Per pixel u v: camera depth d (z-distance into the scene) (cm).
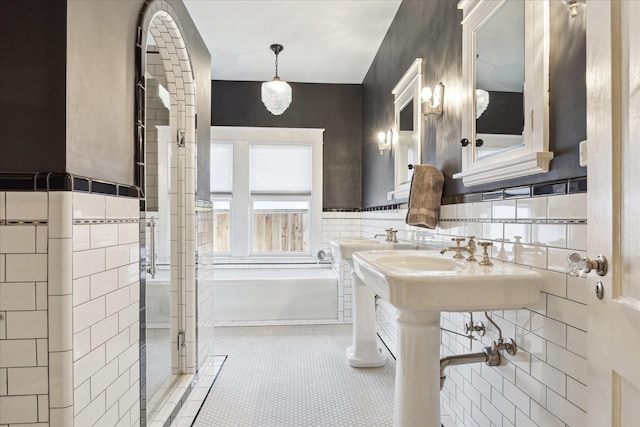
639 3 73
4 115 105
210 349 273
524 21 130
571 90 108
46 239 102
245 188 425
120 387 131
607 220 83
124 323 133
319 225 433
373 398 212
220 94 429
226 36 330
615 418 81
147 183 192
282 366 256
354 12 292
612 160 81
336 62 385
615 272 81
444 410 196
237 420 191
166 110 223
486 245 133
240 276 412
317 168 434
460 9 180
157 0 167
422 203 200
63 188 102
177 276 232
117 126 133
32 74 105
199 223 246
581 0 102
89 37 116
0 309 101
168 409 189
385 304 316
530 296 112
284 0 276
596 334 88
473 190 166
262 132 427
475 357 145
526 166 123
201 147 258
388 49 318
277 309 364
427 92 208
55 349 102
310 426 186
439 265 158
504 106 142
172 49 214
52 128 105
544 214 118
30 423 102
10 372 102
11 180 102
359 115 439
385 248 245
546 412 117
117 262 129
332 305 368
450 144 193
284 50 358
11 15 105
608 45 82
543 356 119
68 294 103
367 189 407
